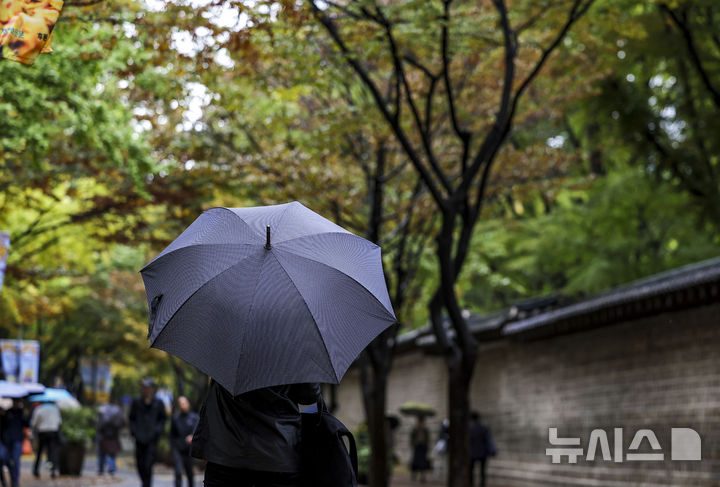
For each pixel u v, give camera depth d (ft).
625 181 74.49
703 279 50.93
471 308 112.98
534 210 101.55
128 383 205.26
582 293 77.15
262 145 58.59
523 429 79.46
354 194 56.95
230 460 14.10
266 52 40.96
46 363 154.51
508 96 46.78
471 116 59.06
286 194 52.80
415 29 42.27
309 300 14.20
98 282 111.24
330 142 50.93
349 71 45.03
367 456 81.30
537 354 77.82
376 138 53.26
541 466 74.95
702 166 68.85
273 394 14.26
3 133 40.27
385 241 61.52
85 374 128.36
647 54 64.08
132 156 46.14
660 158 69.87
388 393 118.21
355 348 14.46
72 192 60.75
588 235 79.51
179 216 58.03
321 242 14.92
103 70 41.06
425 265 74.84
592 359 68.39
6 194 57.26
